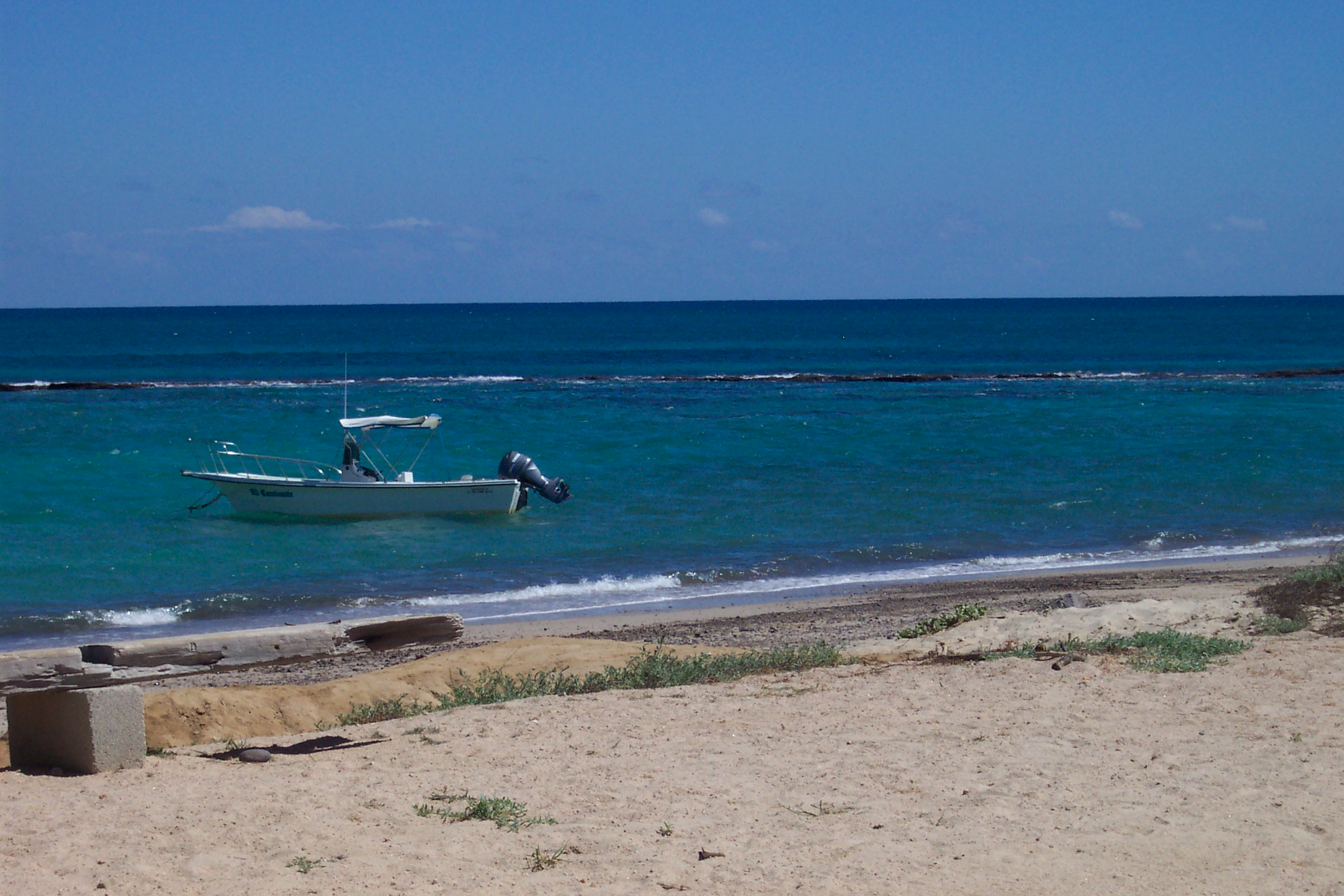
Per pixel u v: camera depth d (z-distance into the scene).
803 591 18.52
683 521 24.38
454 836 5.25
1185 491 27.25
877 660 10.66
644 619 16.36
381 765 6.64
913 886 4.67
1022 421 40.69
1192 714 7.51
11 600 17.66
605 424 39.59
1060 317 177.38
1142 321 157.25
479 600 18.03
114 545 21.91
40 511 24.98
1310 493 26.80
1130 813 5.54
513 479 25.02
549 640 12.41
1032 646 10.60
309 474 30.97
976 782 6.12
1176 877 4.77
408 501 24.84
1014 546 22.05
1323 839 5.17
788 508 25.67
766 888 4.66
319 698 9.61
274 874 4.73
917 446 34.66
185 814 5.49
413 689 10.08
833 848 5.11
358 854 4.98
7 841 5.08
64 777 6.22
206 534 23.14
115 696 6.38
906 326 144.38
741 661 10.30
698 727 7.59
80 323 168.25
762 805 5.77
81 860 4.86
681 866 4.89
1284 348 91.88
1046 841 5.18
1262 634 10.68
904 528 23.56
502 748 7.05
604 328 142.38
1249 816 5.46
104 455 31.69
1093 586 17.31
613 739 7.26
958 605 14.68
